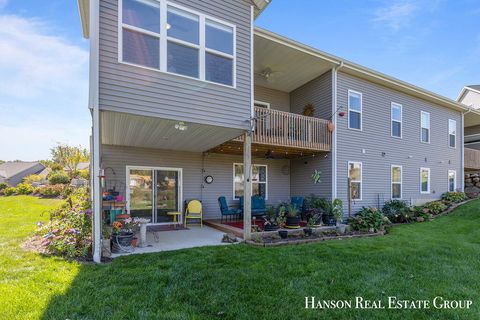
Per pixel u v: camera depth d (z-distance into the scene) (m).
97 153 4.68
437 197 12.73
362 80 10.30
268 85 10.85
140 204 8.67
